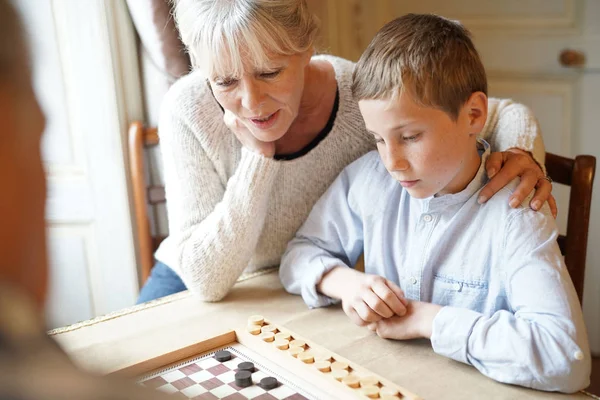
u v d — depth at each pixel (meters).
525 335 0.95
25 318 0.32
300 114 1.37
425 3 2.42
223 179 1.41
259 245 1.44
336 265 1.22
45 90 1.96
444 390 0.95
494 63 2.35
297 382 0.95
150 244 1.99
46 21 1.90
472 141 1.09
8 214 0.32
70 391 0.32
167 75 1.99
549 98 2.28
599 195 2.24
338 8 2.47
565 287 1.00
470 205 1.11
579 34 2.17
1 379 0.31
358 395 0.89
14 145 0.33
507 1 2.27
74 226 2.07
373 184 1.25
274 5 1.09
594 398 0.93
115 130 1.99
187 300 1.29
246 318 1.20
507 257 1.05
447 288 1.15
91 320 1.21
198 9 1.11
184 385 0.96
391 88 0.99
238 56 1.10
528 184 1.10
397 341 1.09
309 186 1.41
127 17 1.97
